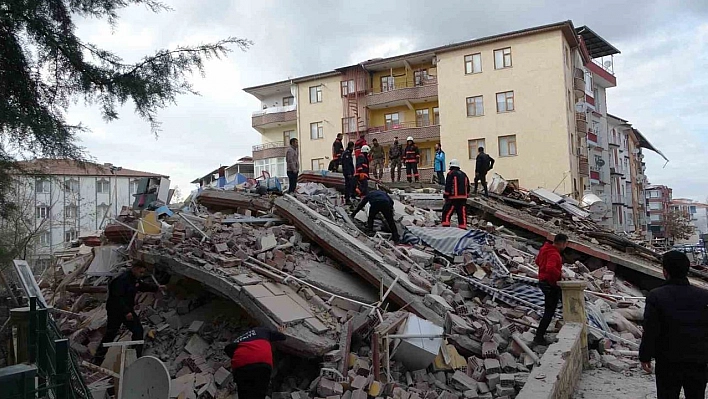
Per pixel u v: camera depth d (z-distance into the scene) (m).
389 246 12.76
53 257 16.95
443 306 9.75
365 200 14.08
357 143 20.23
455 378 8.16
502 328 9.38
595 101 49.97
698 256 34.12
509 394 7.66
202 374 8.27
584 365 8.87
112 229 13.52
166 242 10.98
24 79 7.80
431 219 17.12
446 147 39.66
